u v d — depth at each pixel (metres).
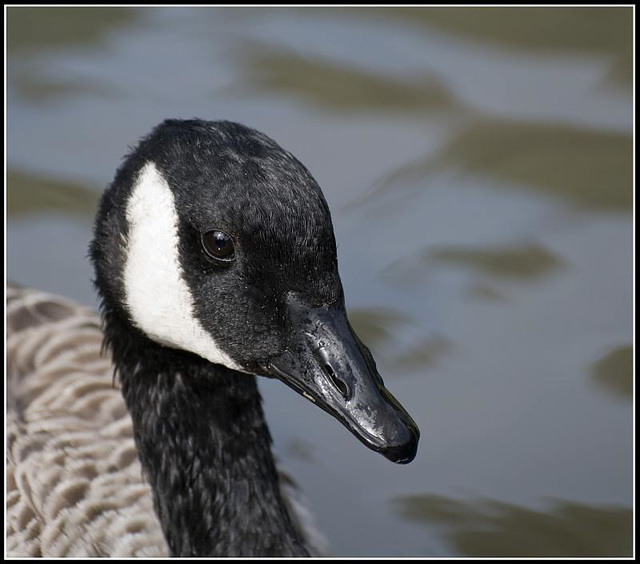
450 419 13.19
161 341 9.91
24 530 10.98
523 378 13.59
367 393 8.46
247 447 10.75
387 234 15.02
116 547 11.01
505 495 12.49
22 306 12.59
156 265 9.28
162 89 16.67
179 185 8.94
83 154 15.75
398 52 17.34
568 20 17.94
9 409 11.86
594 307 14.30
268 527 10.85
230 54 17.30
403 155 15.84
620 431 13.05
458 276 14.64
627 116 16.36
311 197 8.74
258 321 8.95
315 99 16.52
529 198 15.48
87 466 11.41
